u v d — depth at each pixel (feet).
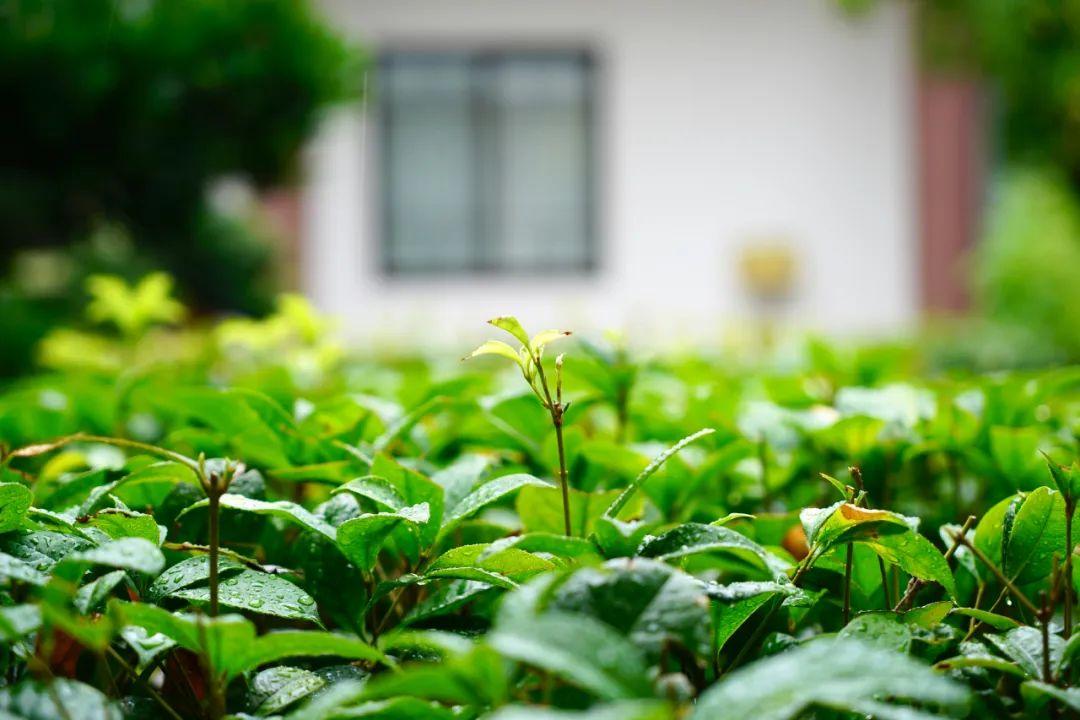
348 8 38.88
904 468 6.57
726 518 3.90
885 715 2.65
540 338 3.94
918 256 39.65
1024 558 4.14
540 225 40.14
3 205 16.31
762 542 5.13
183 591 3.76
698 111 39.91
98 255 24.34
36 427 7.46
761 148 39.91
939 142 39.34
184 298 26.76
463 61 39.73
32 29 14.74
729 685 2.50
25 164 15.80
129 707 3.51
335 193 38.70
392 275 39.96
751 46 39.81
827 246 39.86
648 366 7.70
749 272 39.17
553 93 39.96
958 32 35.58
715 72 39.86
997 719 3.42
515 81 39.86
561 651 2.44
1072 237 39.01
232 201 30.78
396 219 39.88
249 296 28.91
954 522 5.81
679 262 39.93
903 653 3.35
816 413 6.86
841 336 29.86
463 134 39.81
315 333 10.10
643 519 5.54
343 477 5.12
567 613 2.89
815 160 39.86
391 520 3.83
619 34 39.60
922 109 39.40
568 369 6.68
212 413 5.99
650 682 2.44
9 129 15.29
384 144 39.73
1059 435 6.88
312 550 4.16
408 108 39.70
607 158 39.86
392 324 23.08
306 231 38.17
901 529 3.75
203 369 11.09
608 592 2.94
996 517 4.36
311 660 4.06
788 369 10.84
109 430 7.75
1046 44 33.60
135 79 15.19
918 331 31.83
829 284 39.91
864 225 39.81
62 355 12.46
